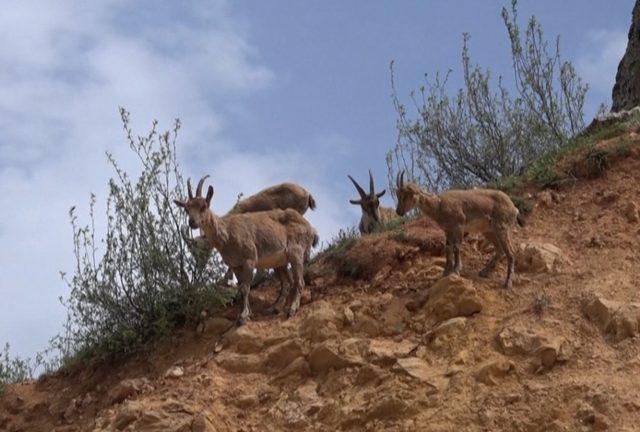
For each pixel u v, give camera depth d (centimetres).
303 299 2884
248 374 2642
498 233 2698
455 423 2297
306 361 2608
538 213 2998
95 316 2944
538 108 3700
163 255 2923
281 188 3416
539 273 2709
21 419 2912
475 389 2364
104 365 2933
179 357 2806
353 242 3033
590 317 2498
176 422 2488
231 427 2503
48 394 2962
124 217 2939
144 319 2920
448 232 2714
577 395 2275
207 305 2894
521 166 3588
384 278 2842
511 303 2612
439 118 3706
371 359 2531
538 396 2306
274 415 2489
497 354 2448
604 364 2367
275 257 2847
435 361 2484
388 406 2369
